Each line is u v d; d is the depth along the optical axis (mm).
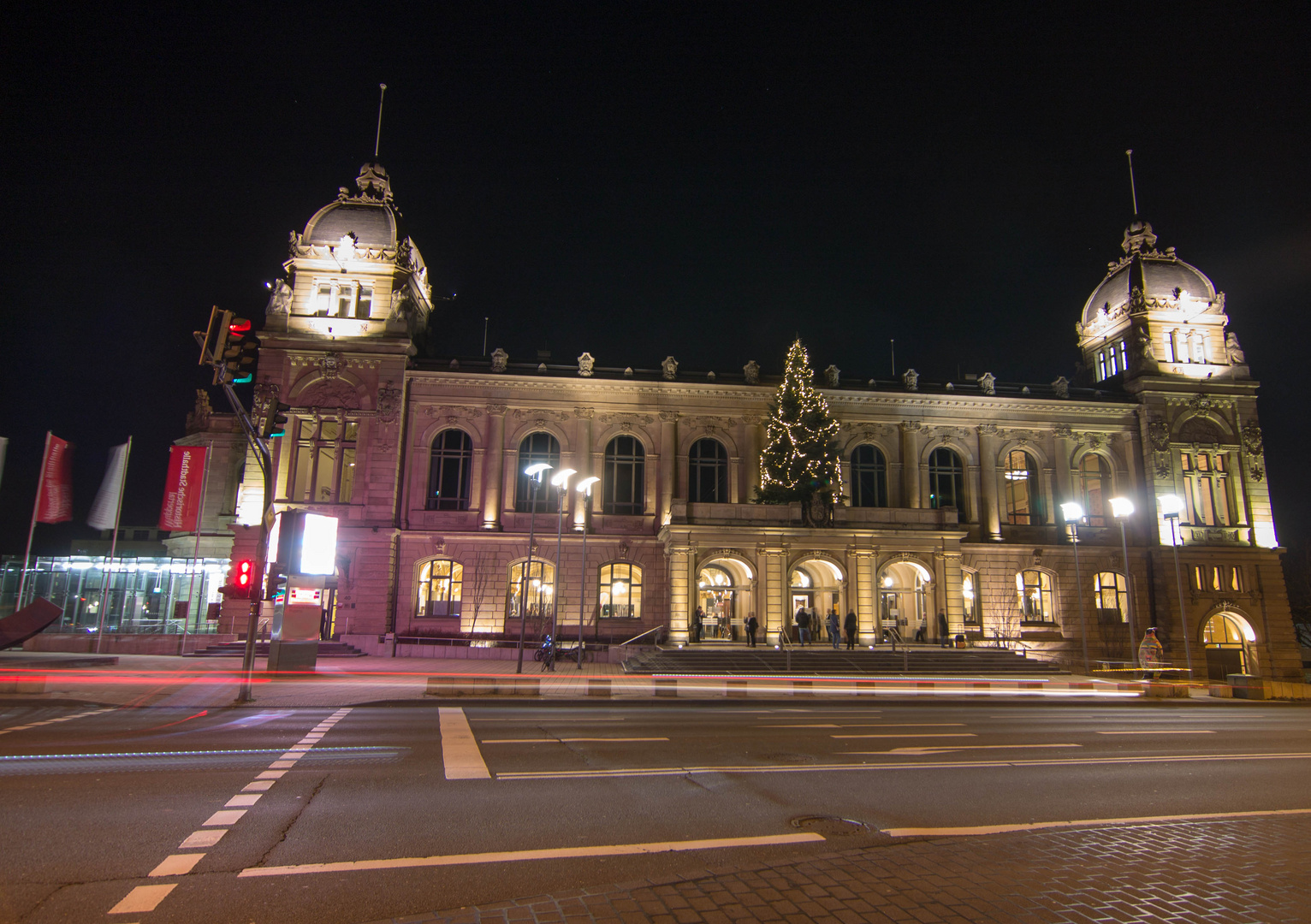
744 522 40844
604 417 46844
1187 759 14391
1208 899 6547
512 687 25094
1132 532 49094
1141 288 52500
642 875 7324
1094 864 7473
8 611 46688
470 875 7285
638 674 32562
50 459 42188
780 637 39219
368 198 48312
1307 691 31266
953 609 41281
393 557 43000
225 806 9695
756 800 10375
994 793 11055
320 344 44406
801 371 44750
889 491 48188
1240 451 50594
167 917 6266
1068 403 49781
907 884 6891
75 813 9328
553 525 44969
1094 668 46219
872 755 14000
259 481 43188
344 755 13133
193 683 24547
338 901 6625
